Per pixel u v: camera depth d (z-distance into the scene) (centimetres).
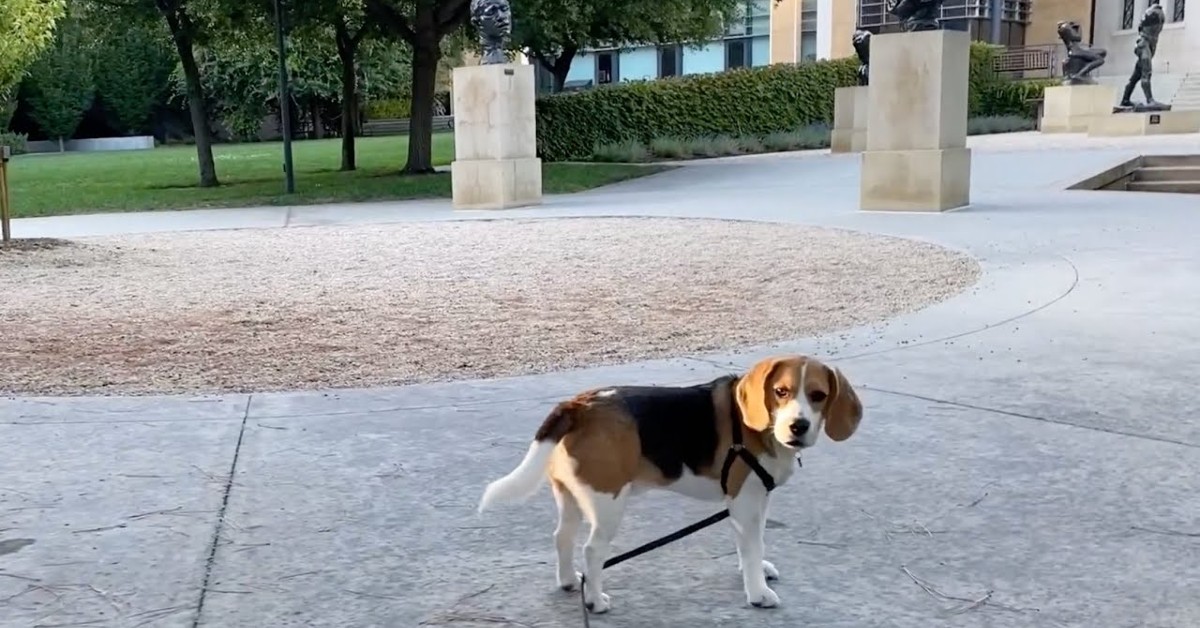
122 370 783
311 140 6384
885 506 477
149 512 482
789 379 345
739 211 1886
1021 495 488
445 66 6762
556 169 3042
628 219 1836
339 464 546
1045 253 1220
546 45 3559
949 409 625
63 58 6266
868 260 1258
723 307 1002
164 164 4019
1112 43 4984
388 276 1259
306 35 3077
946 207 1722
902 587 396
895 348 788
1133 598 384
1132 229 1396
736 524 373
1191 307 896
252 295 1134
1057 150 2753
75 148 6519
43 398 685
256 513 480
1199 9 4569
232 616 380
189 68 2877
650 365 755
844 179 2475
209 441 588
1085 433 575
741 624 369
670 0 3331
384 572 417
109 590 403
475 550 437
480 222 1892
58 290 1183
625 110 3816
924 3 1725
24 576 416
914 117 1727
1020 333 822
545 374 734
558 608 383
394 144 4947
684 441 364
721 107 4019
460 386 701
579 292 1109
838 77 4303
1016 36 5209
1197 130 3462
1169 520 455
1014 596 387
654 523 465
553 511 479
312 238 1694
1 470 541
